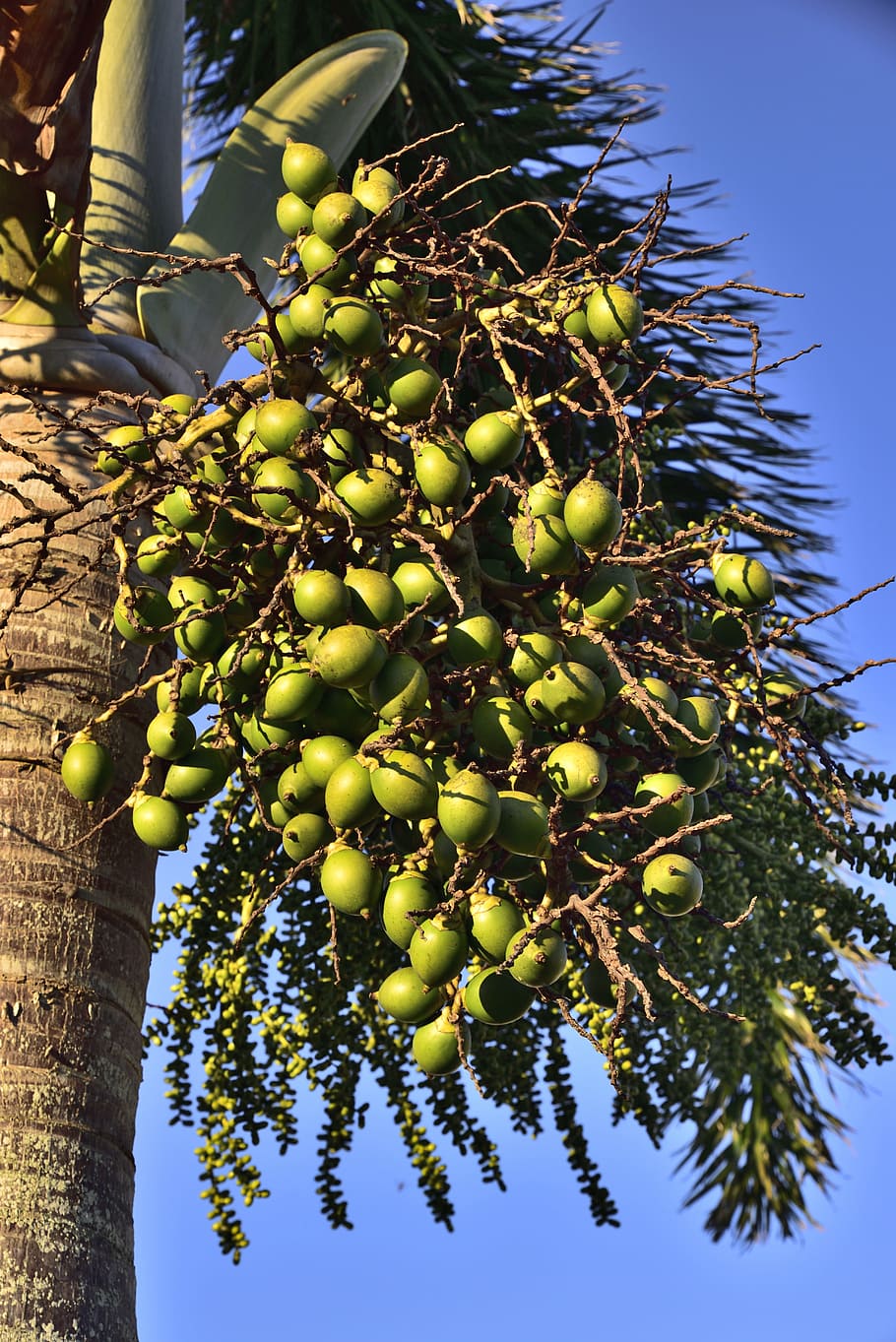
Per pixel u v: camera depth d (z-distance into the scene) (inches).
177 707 98.3
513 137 240.5
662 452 239.6
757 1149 282.4
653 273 245.0
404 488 100.5
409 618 88.1
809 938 156.0
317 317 97.3
